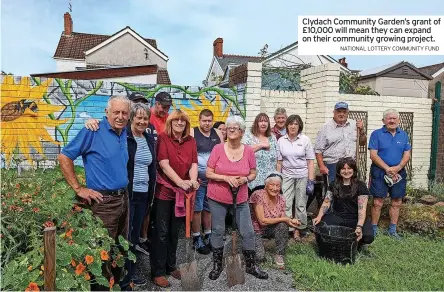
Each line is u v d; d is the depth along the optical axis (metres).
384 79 12.50
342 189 4.63
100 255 2.80
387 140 5.26
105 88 6.61
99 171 3.06
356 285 3.66
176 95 6.86
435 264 4.21
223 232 3.87
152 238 3.68
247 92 6.86
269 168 4.93
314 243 4.96
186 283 3.55
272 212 4.16
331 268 4.00
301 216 5.09
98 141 3.04
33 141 6.26
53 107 6.36
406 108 8.09
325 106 7.04
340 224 4.61
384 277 3.85
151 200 3.64
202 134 4.76
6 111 6.10
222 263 4.12
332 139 5.28
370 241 4.43
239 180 3.70
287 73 7.92
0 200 2.94
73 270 2.68
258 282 3.77
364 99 7.80
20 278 2.42
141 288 3.60
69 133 6.47
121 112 3.04
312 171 5.09
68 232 2.83
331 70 7.00
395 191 5.23
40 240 2.76
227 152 3.80
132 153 3.38
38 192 3.44
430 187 7.86
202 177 4.59
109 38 23.17
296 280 3.81
